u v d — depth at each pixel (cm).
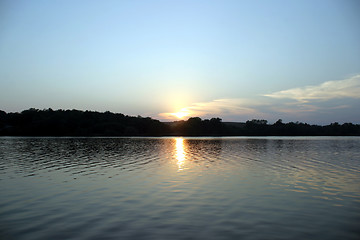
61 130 16700
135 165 3506
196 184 2284
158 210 1563
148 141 10788
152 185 2239
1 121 18150
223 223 1359
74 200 1772
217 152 5609
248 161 3981
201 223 1358
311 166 3434
